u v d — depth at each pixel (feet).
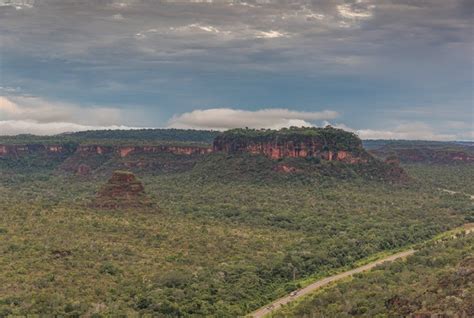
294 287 601.21
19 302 479.00
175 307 499.92
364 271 640.17
